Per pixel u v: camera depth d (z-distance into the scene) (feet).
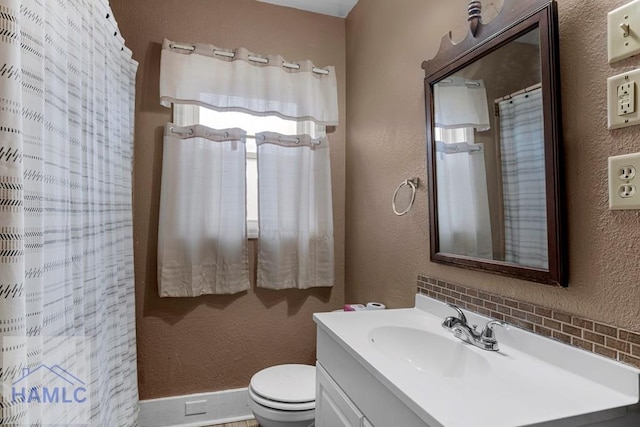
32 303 2.72
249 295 7.04
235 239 6.78
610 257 2.72
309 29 7.50
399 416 2.74
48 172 3.16
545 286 3.24
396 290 5.62
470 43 4.02
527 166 3.35
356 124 7.15
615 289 2.69
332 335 4.00
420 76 5.12
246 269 6.91
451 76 4.35
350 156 7.41
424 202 4.97
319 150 7.35
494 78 3.73
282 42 7.32
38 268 2.78
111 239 5.04
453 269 4.40
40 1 2.85
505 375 2.92
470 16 4.00
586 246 2.90
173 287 6.46
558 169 3.04
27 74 2.73
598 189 2.80
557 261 3.04
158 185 6.59
